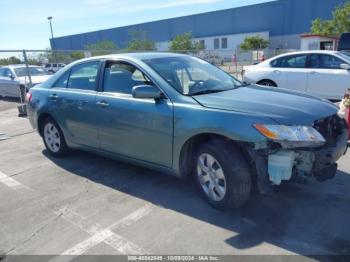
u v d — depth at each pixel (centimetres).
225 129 312
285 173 303
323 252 270
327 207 341
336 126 350
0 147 641
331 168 327
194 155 363
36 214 360
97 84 444
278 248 278
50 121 529
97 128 439
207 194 353
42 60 1403
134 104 386
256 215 332
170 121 351
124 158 423
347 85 813
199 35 6019
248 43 4694
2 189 430
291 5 4894
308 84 877
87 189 417
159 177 443
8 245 305
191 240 296
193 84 389
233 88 405
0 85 1402
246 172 321
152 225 325
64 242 304
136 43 4531
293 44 5009
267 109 316
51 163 522
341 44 1383
